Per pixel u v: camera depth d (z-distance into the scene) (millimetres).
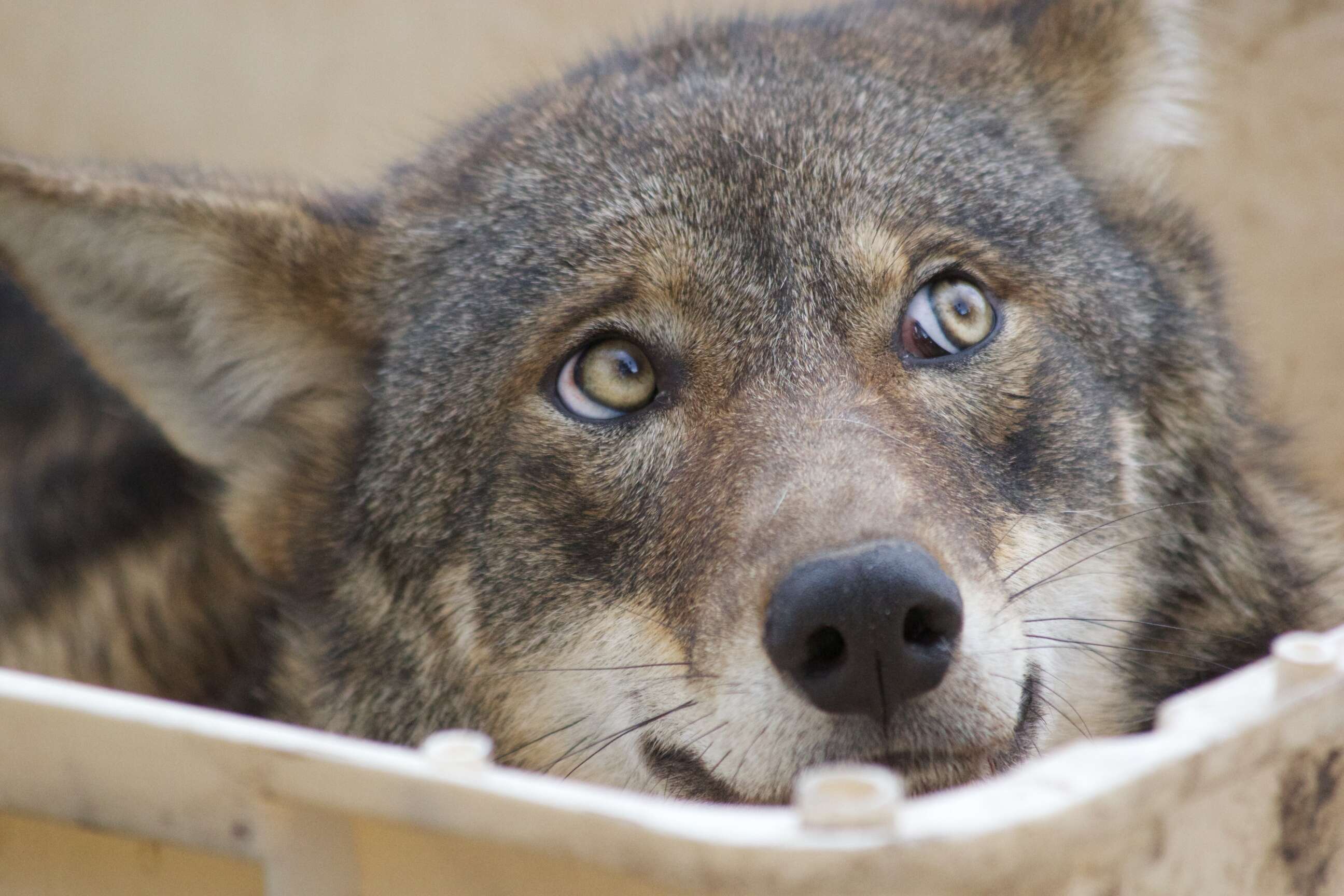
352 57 12023
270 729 3105
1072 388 5676
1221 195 10023
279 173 9531
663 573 5234
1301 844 3650
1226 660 6199
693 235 5570
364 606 6305
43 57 12766
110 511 8570
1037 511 5469
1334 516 7047
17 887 3676
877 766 4652
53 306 6023
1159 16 6652
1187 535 6105
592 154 6031
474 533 5820
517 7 11656
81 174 5961
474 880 3072
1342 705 3322
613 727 5488
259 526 6719
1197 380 6266
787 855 2617
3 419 9156
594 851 2766
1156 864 3180
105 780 3262
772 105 5969
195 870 3412
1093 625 5691
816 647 4484
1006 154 6098
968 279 5605
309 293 6383
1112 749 2969
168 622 7922
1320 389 9672
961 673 4590
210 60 12406
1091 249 6066
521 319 5754
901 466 4859
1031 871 2760
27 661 8164
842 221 5555
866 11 7457
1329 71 10078
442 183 6730
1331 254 9930
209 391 6539
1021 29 6832
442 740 2975
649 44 7102
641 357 5566
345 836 3102
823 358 5367
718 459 5160
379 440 6246
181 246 6105
